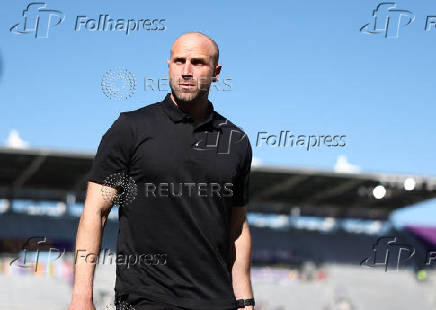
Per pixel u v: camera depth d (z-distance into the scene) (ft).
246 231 21.97
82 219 19.40
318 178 220.02
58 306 197.67
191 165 19.65
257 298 231.09
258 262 246.06
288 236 261.65
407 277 249.34
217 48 20.85
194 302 19.44
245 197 21.54
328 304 231.91
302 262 247.91
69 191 234.38
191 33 20.59
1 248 214.48
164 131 19.66
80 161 195.31
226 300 19.84
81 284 18.90
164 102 20.10
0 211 234.17
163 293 19.38
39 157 190.80
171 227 19.49
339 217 270.67
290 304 229.86
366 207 265.13
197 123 19.89
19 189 233.76
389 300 236.84
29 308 195.83
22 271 207.00
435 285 246.88
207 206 19.72
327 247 257.75
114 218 236.43
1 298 196.85
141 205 19.56
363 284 243.19
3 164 199.52
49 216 236.84
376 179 216.54
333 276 244.63
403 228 266.77
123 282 19.80
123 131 19.54
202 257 19.65
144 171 19.47
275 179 222.48
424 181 216.74
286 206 267.18
